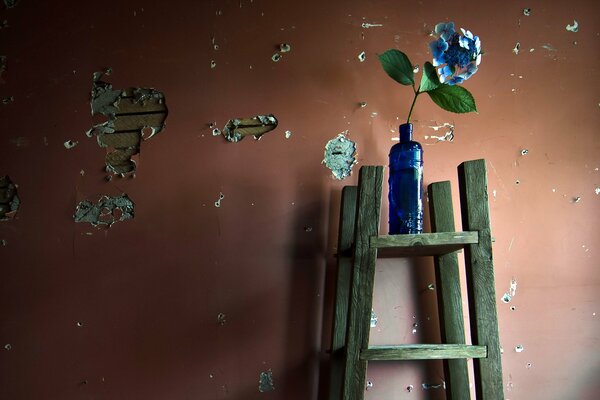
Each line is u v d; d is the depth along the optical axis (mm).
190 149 1693
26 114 1742
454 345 1356
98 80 1744
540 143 1649
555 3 1709
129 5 1771
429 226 1607
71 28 1773
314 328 1594
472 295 1371
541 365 1550
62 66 1758
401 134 1532
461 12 1710
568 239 1606
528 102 1669
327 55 1706
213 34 1739
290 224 1640
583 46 1688
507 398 1533
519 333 1563
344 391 1337
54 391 1604
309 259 1623
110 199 1688
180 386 1587
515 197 1625
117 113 1728
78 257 1667
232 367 1588
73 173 1708
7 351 1628
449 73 1528
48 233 1683
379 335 1571
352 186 1589
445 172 1638
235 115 1698
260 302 1612
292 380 1572
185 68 1729
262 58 1718
